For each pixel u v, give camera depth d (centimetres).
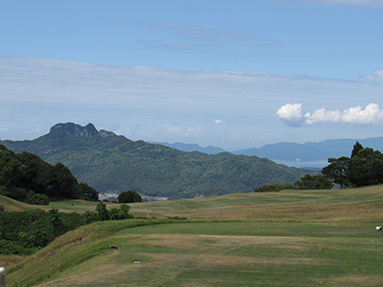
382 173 8438
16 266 2161
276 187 12544
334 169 11025
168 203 6756
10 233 3453
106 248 1781
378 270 1223
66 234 2511
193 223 2762
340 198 6059
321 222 2600
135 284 1172
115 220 2838
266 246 1648
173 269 1340
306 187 11138
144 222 2719
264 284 1125
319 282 1121
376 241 1705
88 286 1168
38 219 3769
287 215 3622
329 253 1478
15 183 10444
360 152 9444
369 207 3584
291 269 1273
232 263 1388
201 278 1213
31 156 11625
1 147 11362
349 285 1082
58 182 10981
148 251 1656
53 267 1797
